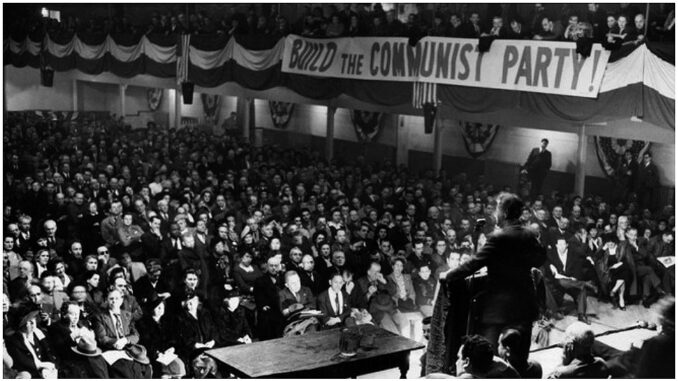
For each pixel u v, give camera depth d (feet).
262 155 92.63
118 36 111.75
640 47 59.52
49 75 124.06
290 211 63.31
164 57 105.19
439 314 24.22
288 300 44.65
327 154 95.20
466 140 95.96
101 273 45.98
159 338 39.88
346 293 45.62
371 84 79.66
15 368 35.45
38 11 131.03
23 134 109.19
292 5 108.99
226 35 96.07
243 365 25.38
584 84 62.75
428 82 74.13
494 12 75.66
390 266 51.85
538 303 24.02
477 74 69.87
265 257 51.67
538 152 77.05
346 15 83.92
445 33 72.84
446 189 75.15
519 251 23.09
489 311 23.35
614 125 68.85
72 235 58.85
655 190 75.36
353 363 26.55
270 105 124.67
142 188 68.44
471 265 23.04
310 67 85.15
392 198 69.10
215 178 77.46
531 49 65.98
